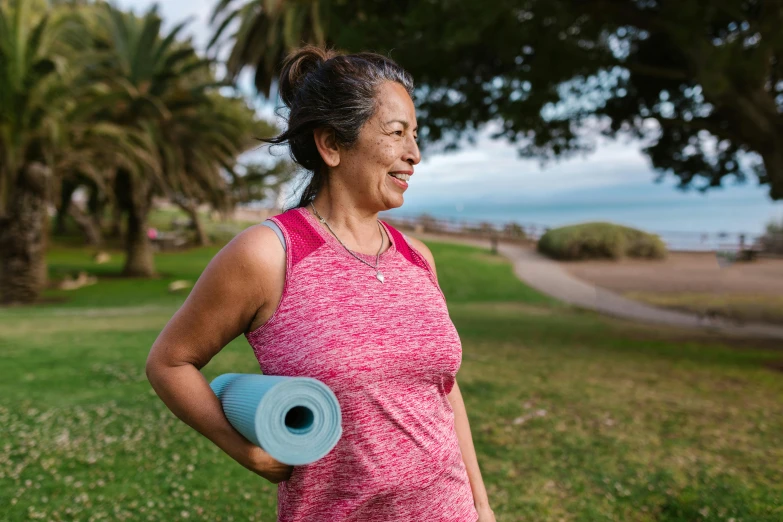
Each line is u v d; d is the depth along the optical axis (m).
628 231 22.84
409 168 1.40
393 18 9.77
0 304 17.11
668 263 20.05
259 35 18.20
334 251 1.33
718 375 7.31
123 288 21.56
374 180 1.36
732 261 17.70
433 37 8.34
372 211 1.42
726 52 7.98
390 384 1.28
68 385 6.13
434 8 8.16
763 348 9.80
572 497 3.69
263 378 1.17
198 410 1.24
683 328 12.47
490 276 22.27
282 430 1.07
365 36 8.64
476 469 1.60
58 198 17.75
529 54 9.69
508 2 7.70
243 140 23.89
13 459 4.09
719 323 12.64
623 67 9.41
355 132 1.34
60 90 15.27
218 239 41.59
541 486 3.85
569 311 15.55
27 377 6.44
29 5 14.73
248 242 1.27
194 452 4.32
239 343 8.78
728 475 4.00
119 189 23.48
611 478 3.96
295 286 1.27
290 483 1.29
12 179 15.41
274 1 16.27
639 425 5.10
